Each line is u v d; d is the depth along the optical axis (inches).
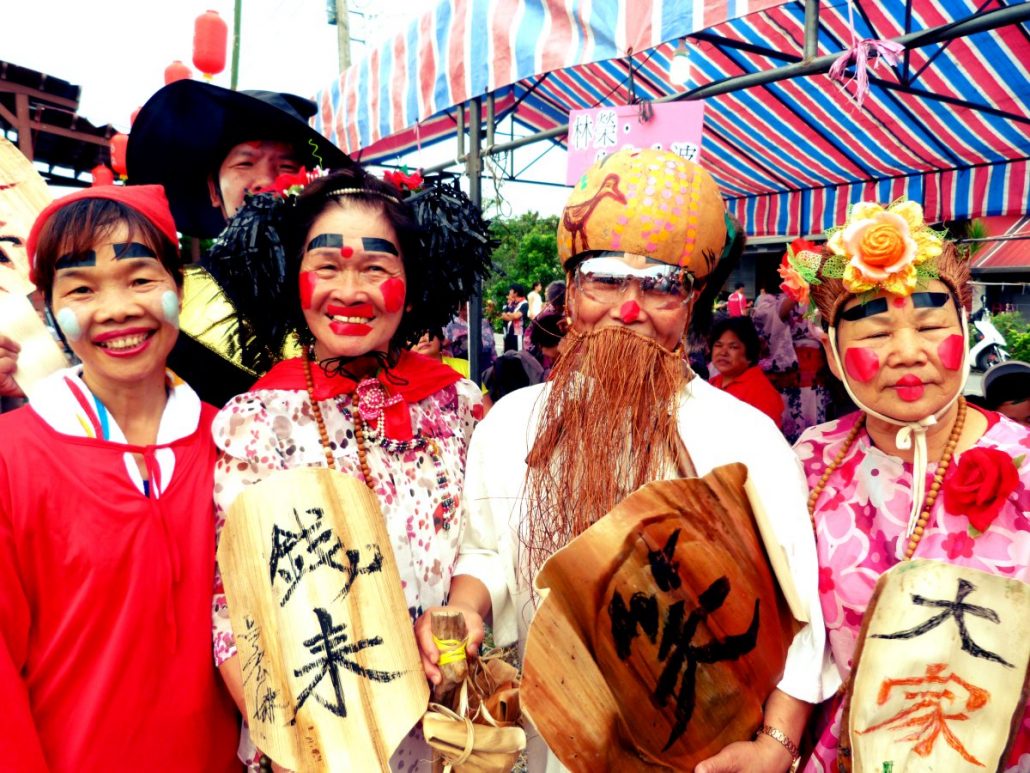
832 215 281.1
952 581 47.1
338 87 225.0
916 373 52.5
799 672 52.6
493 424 61.1
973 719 46.1
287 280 63.1
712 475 46.3
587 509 53.4
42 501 49.4
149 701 50.8
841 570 56.0
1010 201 223.6
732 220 65.0
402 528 59.7
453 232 64.9
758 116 225.8
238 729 56.9
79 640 49.7
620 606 46.1
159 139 94.1
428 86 175.5
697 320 67.2
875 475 56.9
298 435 58.8
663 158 57.6
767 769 49.9
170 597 51.8
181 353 81.8
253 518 51.0
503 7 148.5
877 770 46.2
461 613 52.0
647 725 47.7
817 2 119.1
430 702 51.4
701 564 46.4
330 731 48.0
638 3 121.6
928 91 175.9
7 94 198.4
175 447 55.1
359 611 50.9
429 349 137.6
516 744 48.9
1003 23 105.2
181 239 116.7
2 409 79.0
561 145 260.8
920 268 52.8
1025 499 51.7
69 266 52.4
